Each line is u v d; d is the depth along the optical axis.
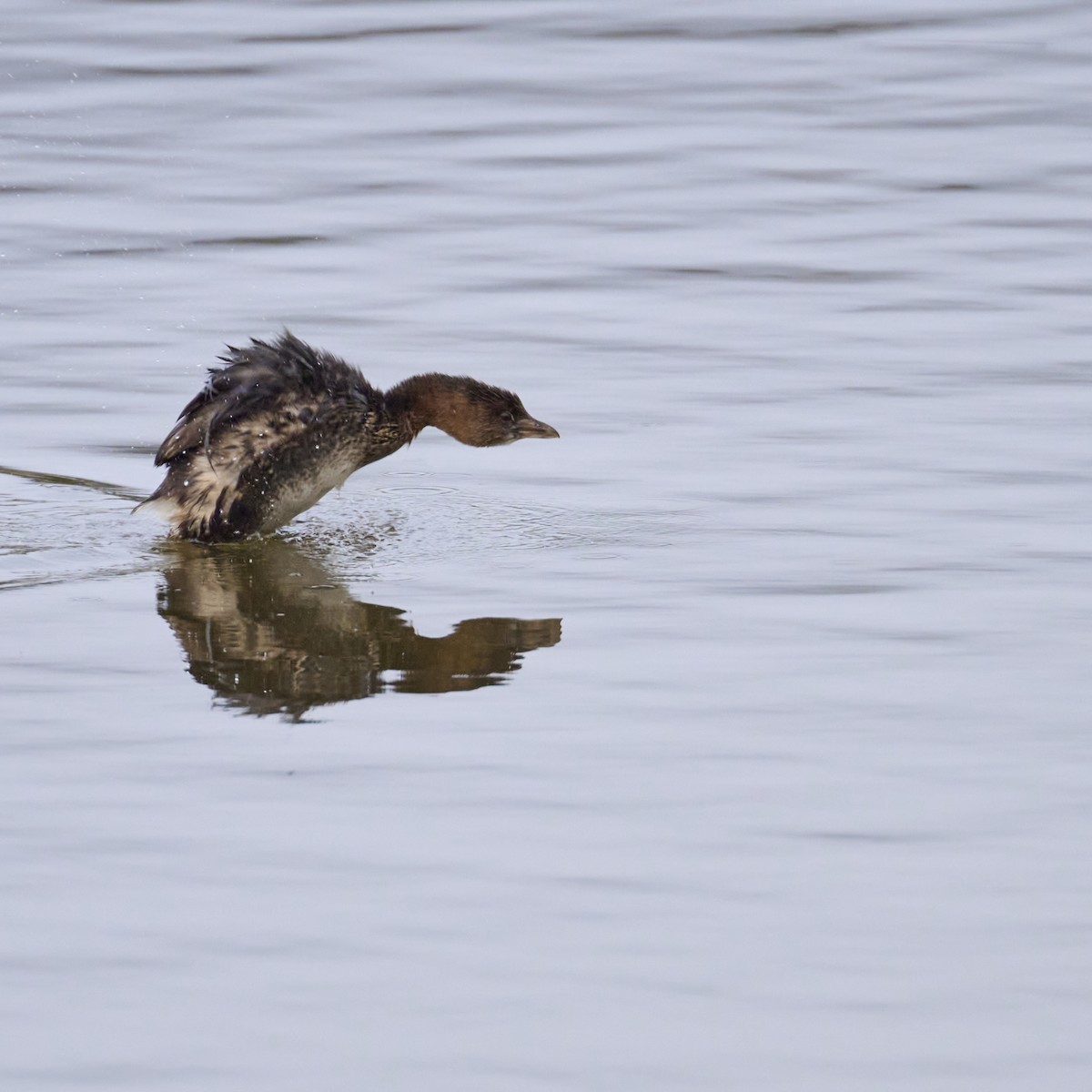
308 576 12.44
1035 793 8.84
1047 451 14.79
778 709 9.88
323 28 28.67
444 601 11.85
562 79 26.64
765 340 17.80
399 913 7.73
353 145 24.12
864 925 7.67
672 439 15.32
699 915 7.73
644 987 7.21
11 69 26.59
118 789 8.90
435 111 25.41
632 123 24.97
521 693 10.19
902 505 13.62
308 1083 6.64
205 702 10.07
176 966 7.33
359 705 10.02
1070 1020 7.04
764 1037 6.93
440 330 18.06
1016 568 12.24
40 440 15.23
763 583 12.04
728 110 25.48
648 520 13.48
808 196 22.36
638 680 10.34
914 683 10.24
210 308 18.62
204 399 13.44
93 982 7.23
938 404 16.02
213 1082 6.65
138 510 13.30
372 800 8.78
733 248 20.56
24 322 18.17
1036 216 21.59
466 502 14.05
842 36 28.45
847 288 19.34
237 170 23.20
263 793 8.87
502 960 7.38
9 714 9.84
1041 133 24.48
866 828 8.49
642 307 18.80
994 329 18.06
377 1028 6.95
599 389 16.58
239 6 29.64
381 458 14.30
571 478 14.52
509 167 23.36
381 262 20.14
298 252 20.44
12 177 22.73
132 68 26.78
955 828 8.49
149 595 12.01
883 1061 6.79
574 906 7.79
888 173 23.12
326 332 18.00
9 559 12.72
